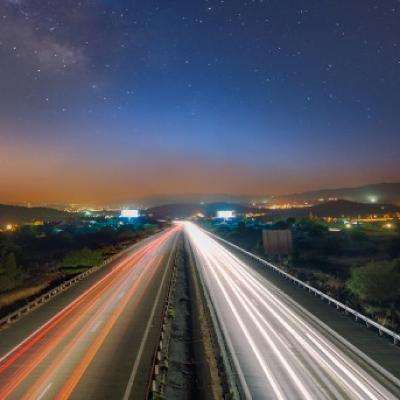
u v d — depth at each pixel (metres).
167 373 22.84
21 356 24.53
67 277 63.47
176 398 20.09
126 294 43.75
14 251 88.69
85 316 34.34
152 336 28.52
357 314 30.53
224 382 20.92
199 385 21.70
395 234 113.94
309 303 37.28
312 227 114.00
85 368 22.55
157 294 43.53
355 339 26.44
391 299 41.59
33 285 59.16
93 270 62.25
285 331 29.25
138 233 172.75
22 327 31.12
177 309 37.88
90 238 157.00
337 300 37.56
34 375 21.59
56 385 20.34
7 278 61.28
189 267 66.50
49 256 112.50
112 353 24.98
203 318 34.31
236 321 32.19
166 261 72.75
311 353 24.61
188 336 30.12
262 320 32.31
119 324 31.66
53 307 38.03
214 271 60.00
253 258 72.75
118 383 20.59
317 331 29.06
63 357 24.30
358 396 18.89
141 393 19.50
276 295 41.69
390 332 25.58
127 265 68.75
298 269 63.91
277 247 69.69
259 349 25.48
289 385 20.17
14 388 20.00
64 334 29.08
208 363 24.62
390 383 20.25
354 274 43.75
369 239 102.62
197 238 134.00
